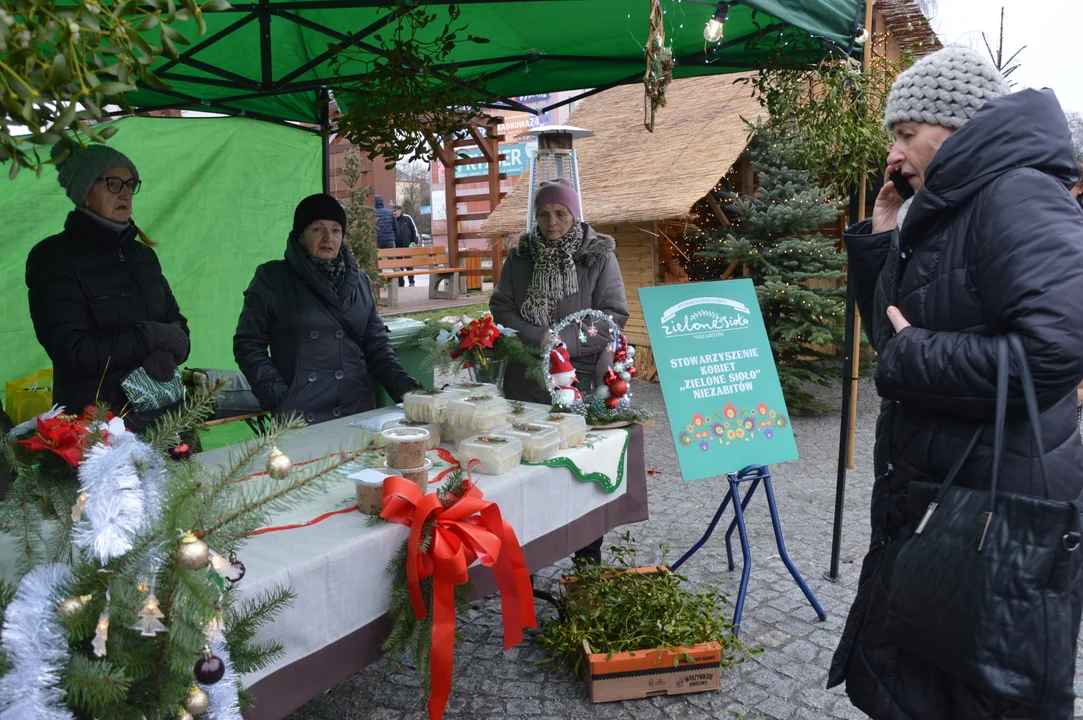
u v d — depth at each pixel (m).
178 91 4.71
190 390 2.95
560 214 3.62
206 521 1.27
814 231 8.60
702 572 3.78
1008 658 1.56
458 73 4.74
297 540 1.76
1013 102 1.69
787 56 3.75
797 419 7.11
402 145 4.18
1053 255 1.58
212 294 5.48
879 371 1.85
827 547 4.10
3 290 4.57
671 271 8.50
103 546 1.07
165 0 1.01
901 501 1.90
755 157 7.66
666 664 2.70
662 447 6.22
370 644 1.85
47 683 1.06
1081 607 1.63
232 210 5.48
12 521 1.37
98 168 2.79
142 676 1.19
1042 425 1.68
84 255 2.80
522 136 6.59
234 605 1.46
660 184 7.71
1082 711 2.65
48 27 0.96
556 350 2.89
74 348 2.70
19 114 0.95
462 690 2.78
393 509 1.84
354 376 3.30
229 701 1.29
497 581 1.99
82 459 1.34
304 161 5.79
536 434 2.42
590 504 2.64
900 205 2.19
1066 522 1.54
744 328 3.23
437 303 12.65
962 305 1.74
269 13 3.57
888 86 3.53
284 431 1.45
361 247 10.68
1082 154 4.73
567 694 2.76
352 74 4.68
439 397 2.54
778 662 2.96
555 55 4.54
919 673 1.81
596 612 2.86
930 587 1.67
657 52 2.50
